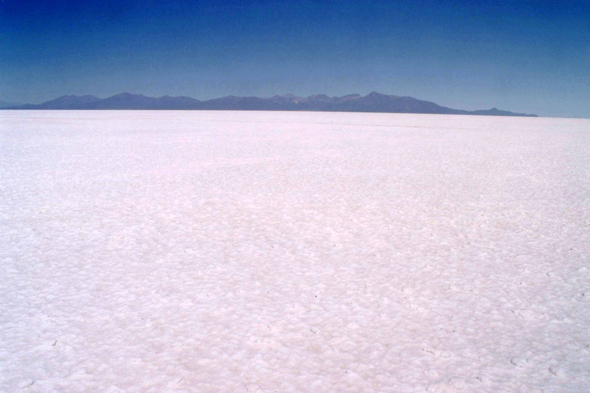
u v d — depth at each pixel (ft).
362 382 11.87
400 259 21.09
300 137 90.84
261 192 35.76
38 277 18.84
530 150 69.97
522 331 14.62
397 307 16.20
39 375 12.18
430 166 50.96
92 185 38.29
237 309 15.97
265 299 16.81
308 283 18.30
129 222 27.07
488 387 11.73
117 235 24.54
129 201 32.40
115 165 49.73
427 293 17.43
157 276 18.94
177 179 41.32
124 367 12.50
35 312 15.79
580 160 57.26
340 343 13.78
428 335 14.30
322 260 20.90
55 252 21.85
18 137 86.94
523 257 21.44
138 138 85.87
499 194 35.70
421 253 21.94
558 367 12.65
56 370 12.41
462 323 15.10
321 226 26.43
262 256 21.39
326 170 47.26
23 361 12.84
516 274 19.38
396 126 139.85
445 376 12.17
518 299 16.96
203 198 33.47
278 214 29.04
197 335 14.19
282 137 90.22
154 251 22.04
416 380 11.97
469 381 11.96
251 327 14.70
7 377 12.08
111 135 92.99
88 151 63.21
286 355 13.09
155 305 16.28
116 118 180.24
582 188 38.24
